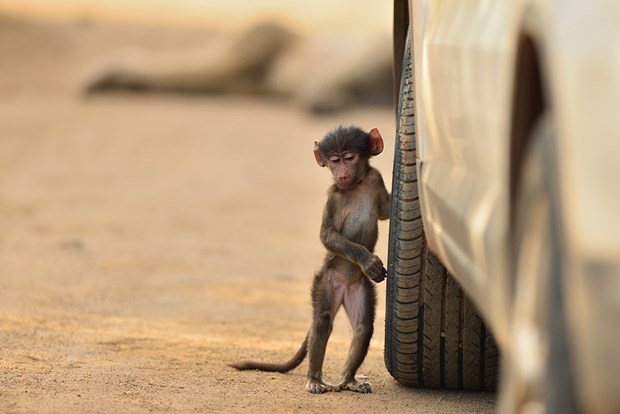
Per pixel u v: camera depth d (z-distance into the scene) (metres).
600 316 4.31
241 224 25.12
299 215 27.05
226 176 34.34
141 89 62.88
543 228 4.96
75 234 22.62
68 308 14.90
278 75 61.84
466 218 6.20
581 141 4.52
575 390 4.60
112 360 11.77
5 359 11.60
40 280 17.08
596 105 4.54
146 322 14.18
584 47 4.62
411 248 9.73
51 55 73.69
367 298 10.91
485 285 5.92
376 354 12.82
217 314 14.98
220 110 57.09
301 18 92.62
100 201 28.08
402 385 10.80
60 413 9.26
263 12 93.62
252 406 9.85
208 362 11.89
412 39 8.70
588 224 4.41
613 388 4.29
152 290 16.66
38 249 20.38
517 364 5.24
